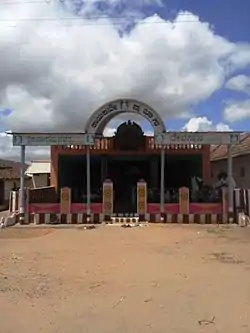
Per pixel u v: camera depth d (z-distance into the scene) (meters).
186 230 19.61
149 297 8.70
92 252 14.02
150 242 16.17
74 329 6.89
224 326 7.00
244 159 29.88
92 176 31.02
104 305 8.19
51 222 22.42
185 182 30.48
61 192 22.69
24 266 11.81
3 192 37.66
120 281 10.04
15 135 22.67
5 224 21.34
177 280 10.12
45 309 7.96
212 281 10.01
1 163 44.84
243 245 15.38
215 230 19.56
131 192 29.77
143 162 31.11
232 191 22.47
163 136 22.39
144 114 22.39
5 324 7.16
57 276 10.59
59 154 28.58
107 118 23.48
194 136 22.34
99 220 22.62
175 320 7.30
